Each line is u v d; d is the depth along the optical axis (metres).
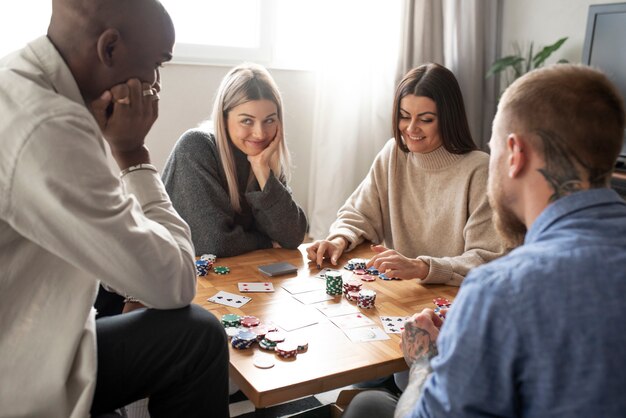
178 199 2.12
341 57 4.09
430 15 4.25
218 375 1.22
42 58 1.07
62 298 1.07
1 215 0.99
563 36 4.33
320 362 1.32
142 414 1.64
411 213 2.27
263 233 2.18
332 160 4.19
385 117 4.28
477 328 0.84
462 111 2.14
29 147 0.97
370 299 1.61
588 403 0.77
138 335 1.17
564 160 0.91
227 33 3.91
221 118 2.12
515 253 0.89
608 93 0.91
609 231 0.86
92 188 1.01
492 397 0.84
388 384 2.18
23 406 1.06
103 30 1.08
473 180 2.10
